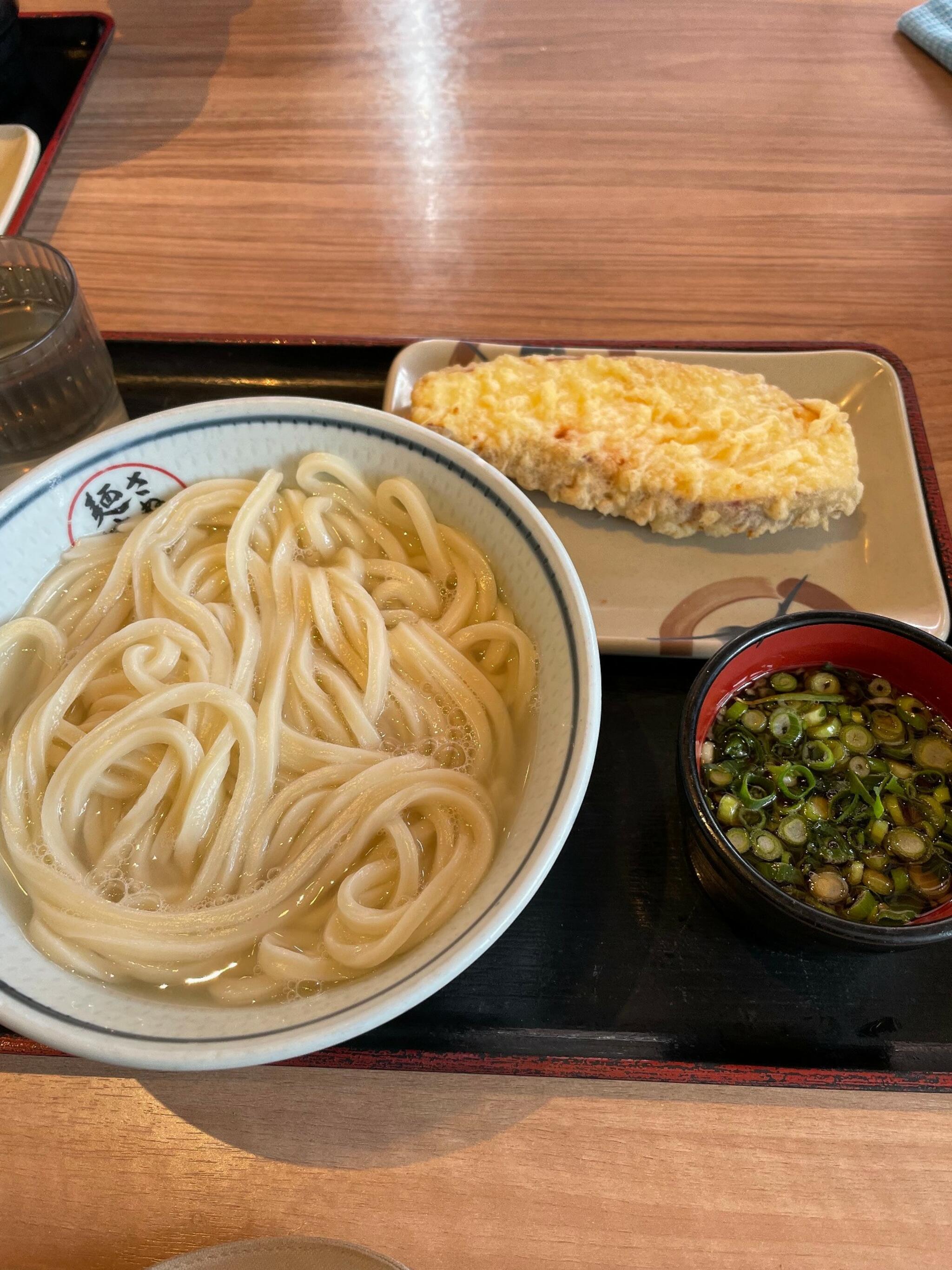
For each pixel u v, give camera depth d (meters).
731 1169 0.25
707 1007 0.28
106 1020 0.23
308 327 0.44
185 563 0.32
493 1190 0.25
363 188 0.49
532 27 0.56
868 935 0.24
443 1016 0.27
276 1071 0.27
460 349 0.40
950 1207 0.25
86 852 0.28
